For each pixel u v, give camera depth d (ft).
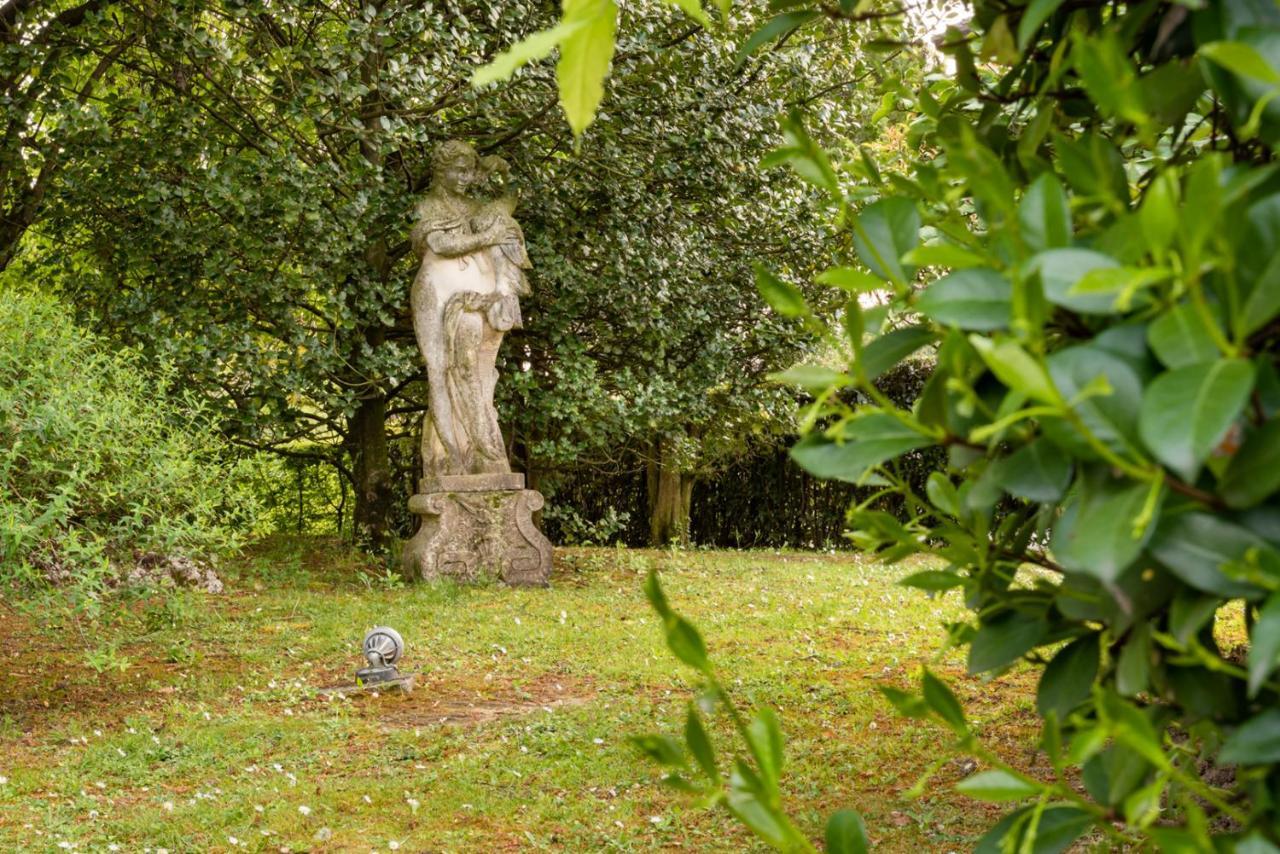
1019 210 3.05
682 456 51.03
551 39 2.77
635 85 41.83
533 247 42.96
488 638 31.35
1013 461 3.15
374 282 42.06
